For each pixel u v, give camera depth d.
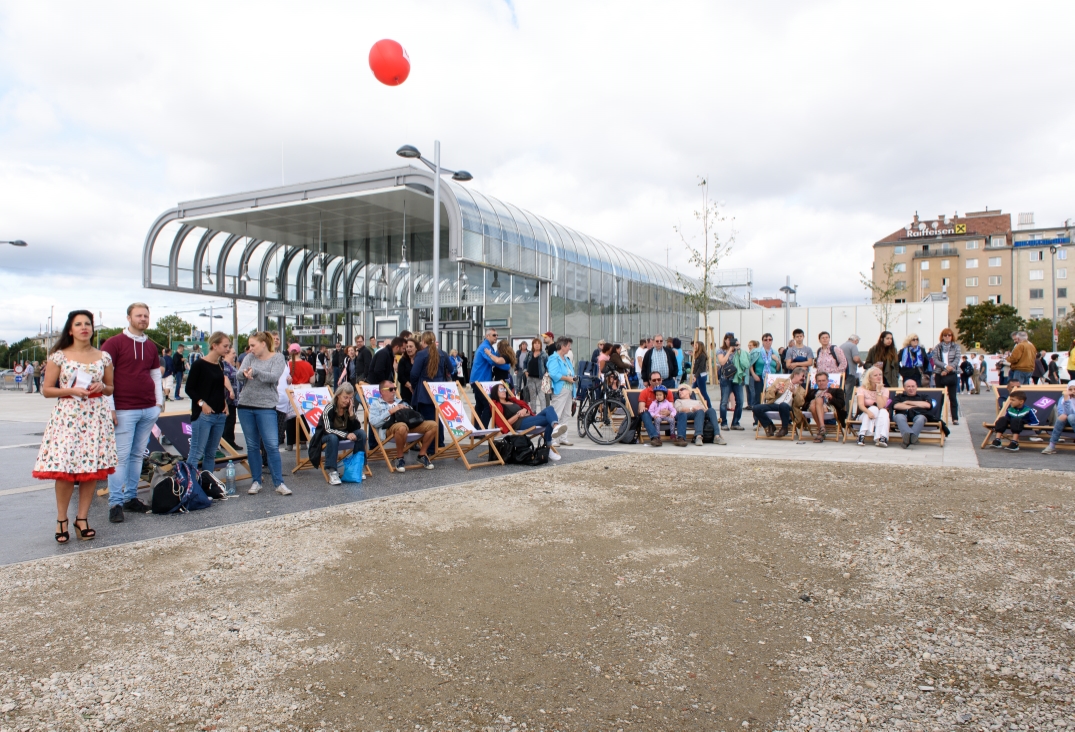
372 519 5.94
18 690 2.97
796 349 13.45
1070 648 3.26
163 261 24.83
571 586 4.19
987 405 19.83
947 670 3.07
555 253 25.22
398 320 25.77
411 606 3.90
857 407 10.94
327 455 7.73
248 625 3.66
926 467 8.24
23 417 17.83
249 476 8.34
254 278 28.14
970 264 93.25
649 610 3.81
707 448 10.60
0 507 6.73
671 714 2.73
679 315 37.06
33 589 4.23
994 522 5.49
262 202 21.97
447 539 5.25
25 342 110.69
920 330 34.59
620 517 5.88
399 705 2.82
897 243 96.75
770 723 2.65
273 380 7.23
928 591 4.04
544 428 9.05
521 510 6.19
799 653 3.27
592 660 3.21
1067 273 90.06
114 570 4.61
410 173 19.41
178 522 6.01
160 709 2.81
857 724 2.64
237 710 2.79
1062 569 4.35
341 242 27.31
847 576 4.31
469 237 20.55
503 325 23.25
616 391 11.62
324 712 2.78
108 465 5.45
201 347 36.22
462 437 8.90
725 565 4.55
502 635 3.50
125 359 6.20
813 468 8.30
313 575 4.45
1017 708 2.74
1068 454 9.42
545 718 2.71
